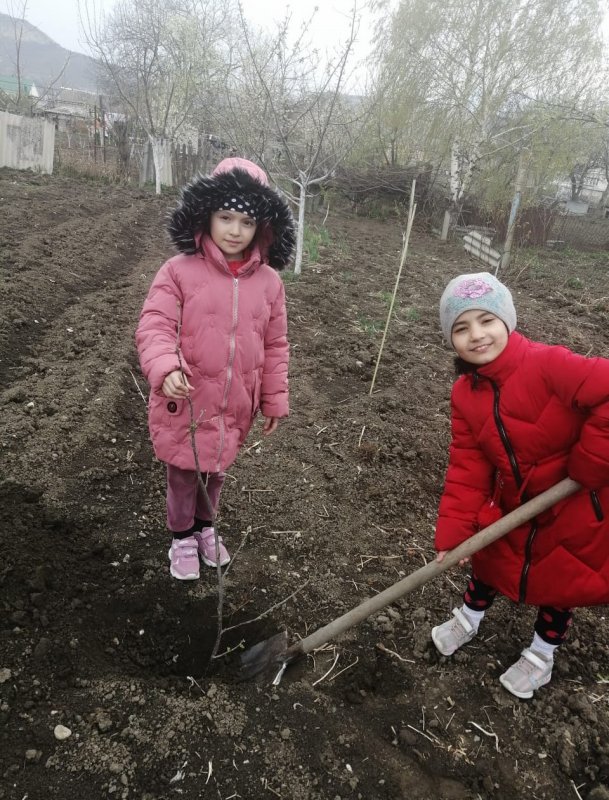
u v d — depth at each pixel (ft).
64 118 79.97
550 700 7.44
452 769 6.61
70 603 7.94
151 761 6.22
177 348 7.38
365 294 25.11
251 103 26.45
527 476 6.49
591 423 5.72
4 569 8.00
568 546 6.45
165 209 41.34
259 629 8.28
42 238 24.99
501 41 46.75
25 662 6.97
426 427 13.91
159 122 56.44
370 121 47.62
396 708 7.23
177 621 8.29
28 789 5.81
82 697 6.76
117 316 18.54
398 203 55.16
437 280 29.84
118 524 9.61
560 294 29.07
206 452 7.93
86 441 11.47
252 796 6.06
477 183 51.26
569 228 53.36
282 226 7.76
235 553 9.45
